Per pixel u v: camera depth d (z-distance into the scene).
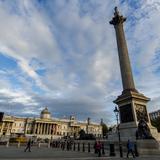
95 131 165.50
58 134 151.25
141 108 38.09
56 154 25.91
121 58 44.53
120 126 37.97
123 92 40.91
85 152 30.34
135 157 23.17
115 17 50.47
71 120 166.00
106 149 33.66
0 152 27.27
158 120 80.38
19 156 21.80
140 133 30.73
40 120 145.88
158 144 27.80
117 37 48.09
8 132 138.75
